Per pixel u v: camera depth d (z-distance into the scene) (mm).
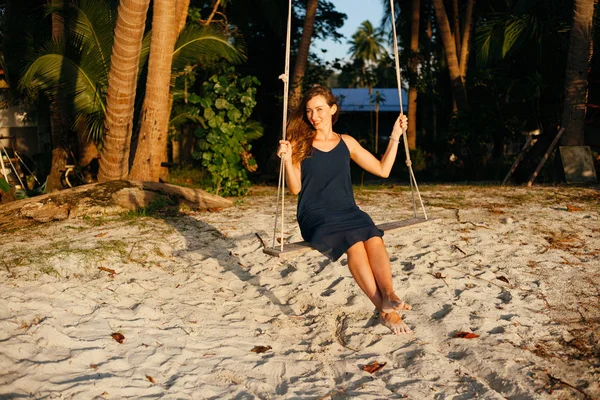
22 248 6328
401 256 6262
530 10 14812
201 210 8711
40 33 13867
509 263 5949
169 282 5680
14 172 12656
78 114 11953
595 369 3773
